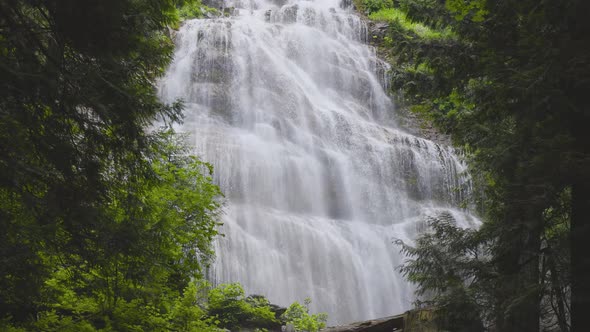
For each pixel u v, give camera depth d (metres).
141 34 9.16
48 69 8.38
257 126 36.66
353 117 38.91
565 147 10.36
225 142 33.44
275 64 40.28
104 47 8.75
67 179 8.63
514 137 11.66
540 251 11.90
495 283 12.12
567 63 10.36
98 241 8.79
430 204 35.62
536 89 10.57
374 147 36.81
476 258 12.80
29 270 8.31
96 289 10.14
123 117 8.97
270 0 49.12
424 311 15.13
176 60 38.34
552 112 10.89
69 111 8.80
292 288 29.62
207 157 32.19
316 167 35.47
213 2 46.97
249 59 39.81
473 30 12.77
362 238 32.75
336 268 31.08
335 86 42.25
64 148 8.55
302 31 43.25
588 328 10.27
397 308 31.25
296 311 20.95
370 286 31.53
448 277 12.74
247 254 29.02
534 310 11.76
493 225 12.53
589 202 10.53
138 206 9.76
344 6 49.16
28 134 8.55
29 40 8.52
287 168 34.34
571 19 10.73
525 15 11.61
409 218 34.69
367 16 48.28
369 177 36.09
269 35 42.19
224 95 37.59
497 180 12.56
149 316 11.49
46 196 8.46
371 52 44.56
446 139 39.69
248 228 30.27
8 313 8.84
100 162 9.23
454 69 13.30
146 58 9.47
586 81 10.16
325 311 29.80
